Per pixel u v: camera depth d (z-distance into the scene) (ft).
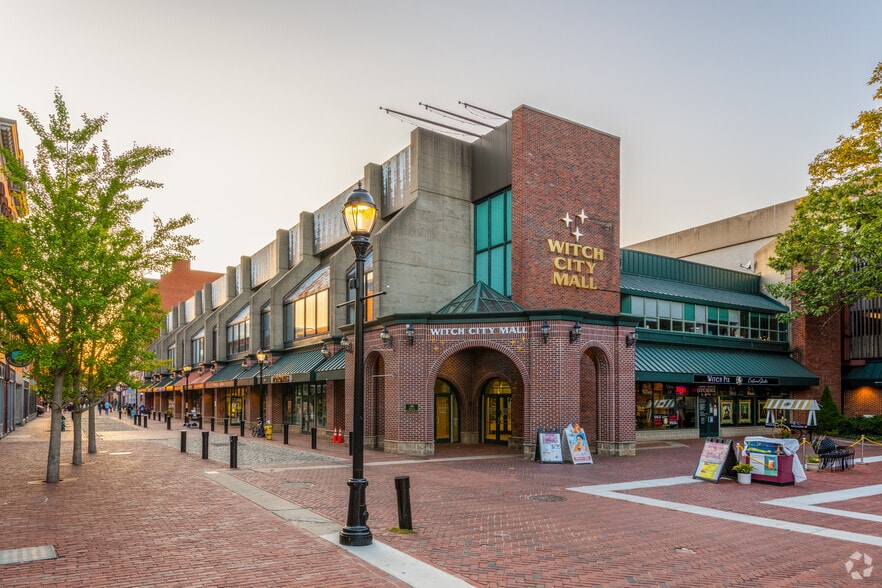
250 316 138.82
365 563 27.66
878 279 77.51
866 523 37.29
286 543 30.76
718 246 151.74
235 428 136.98
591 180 91.35
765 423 110.93
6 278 48.75
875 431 103.76
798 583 25.85
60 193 49.85
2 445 86.38
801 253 85.71
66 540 31.04
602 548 31.04
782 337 121.19
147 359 61.52
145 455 72.69
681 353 101.81
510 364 84.12
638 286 102.01
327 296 110.73
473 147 98.89
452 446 84.99
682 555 29.91
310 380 100.94
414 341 74.74
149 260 56.75
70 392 58.70
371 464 64.54
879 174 76.43
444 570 27.04
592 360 79.20
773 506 42.55
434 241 94.07
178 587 24.04
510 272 89.51
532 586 25.12
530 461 67.92
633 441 76.02
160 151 55.26
